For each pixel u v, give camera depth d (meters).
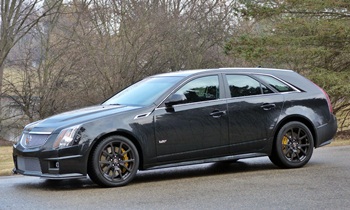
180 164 7.83
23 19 23.28
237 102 8.25
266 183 7.40
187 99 7.92
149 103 7.72
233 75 8.42
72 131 7.07
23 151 7.32
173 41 25.09
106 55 23.62
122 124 7.35
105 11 23.92
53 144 7.04
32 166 7.30
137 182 7.71
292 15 18.09
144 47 24.09
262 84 8.61
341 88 16.39
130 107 7.69
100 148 7.18
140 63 24.55
